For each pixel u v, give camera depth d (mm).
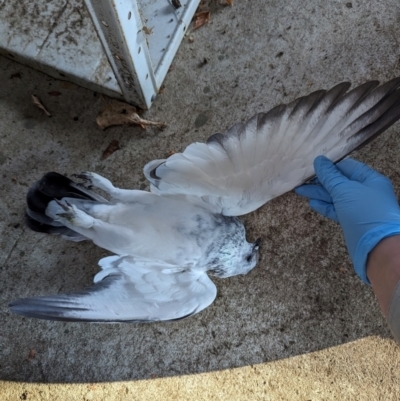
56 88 871
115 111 849
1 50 856
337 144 583
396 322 483
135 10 647
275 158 577
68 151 852
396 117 549
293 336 806
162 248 628
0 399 783
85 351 800
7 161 847
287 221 827
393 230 561
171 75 873
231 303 815
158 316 575
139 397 793
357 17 876
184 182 604
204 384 798
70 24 853
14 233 824
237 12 888
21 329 801
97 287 563
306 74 866
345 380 796
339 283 812
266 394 796
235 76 871
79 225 630
